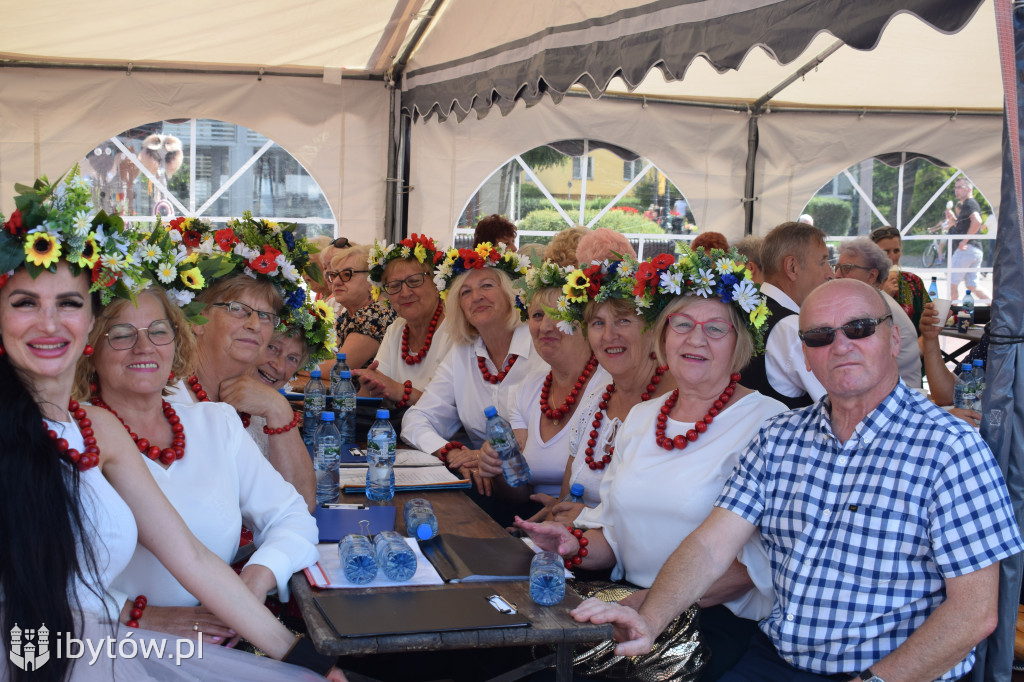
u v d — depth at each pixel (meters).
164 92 6.21
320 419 3.10
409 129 6.54
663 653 2.30
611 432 3.20
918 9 2.24
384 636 1.83
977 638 1.95
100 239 1.85
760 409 2.66
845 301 2.14
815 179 6.84
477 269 4.12
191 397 2.73
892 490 2.08
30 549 1.74
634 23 3.38
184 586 2.06
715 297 2.66
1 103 5.95
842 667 2.12
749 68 5.90
